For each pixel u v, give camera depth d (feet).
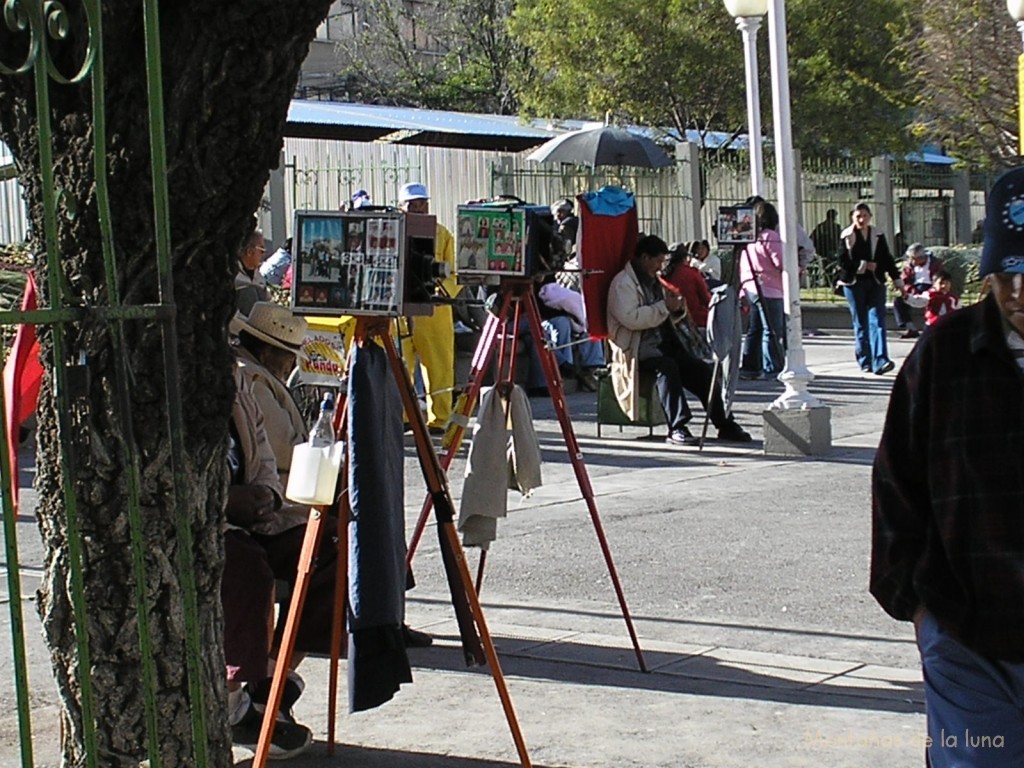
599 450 51.65
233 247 15.47
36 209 15.21
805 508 40.65
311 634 22.40
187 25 14.60
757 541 36.50
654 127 129.29
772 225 70.79
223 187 14.97
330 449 19.20
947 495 13.32
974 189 133.49
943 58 128.77
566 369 67.00
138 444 15.20
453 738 22.54
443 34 171.63
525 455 26.40
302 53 15.10
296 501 19.20
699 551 35.47
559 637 28.14
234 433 22.21
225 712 16.61
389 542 19.44
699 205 97.40
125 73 14.69
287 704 22.16
